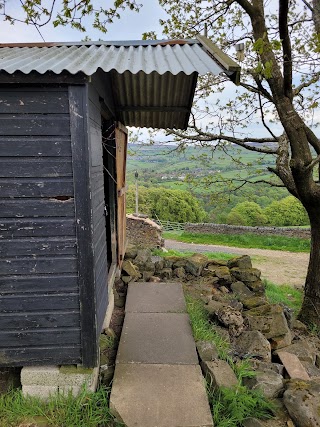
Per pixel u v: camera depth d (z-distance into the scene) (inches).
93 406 93.0
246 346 134.5
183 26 230.1
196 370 108.5
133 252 229.5
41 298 91.4
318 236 212.1
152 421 86.7
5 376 106.9
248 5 180.2
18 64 82.0
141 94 148.5
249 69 204.7
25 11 158.7
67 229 88.7
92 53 109.1
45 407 94.5
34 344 93.7
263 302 179.2
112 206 180.7
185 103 158.9
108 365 114.1
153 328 136.1
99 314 101.7
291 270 444.5
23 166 85.4
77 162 85.7
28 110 83.1
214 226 695.1
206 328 143.2
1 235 87.9
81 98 82.9
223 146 264.5
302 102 214.7
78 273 90.7
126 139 221.0
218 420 91.6
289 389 103.7
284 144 227.5
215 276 214.8
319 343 185.2
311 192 196.4
